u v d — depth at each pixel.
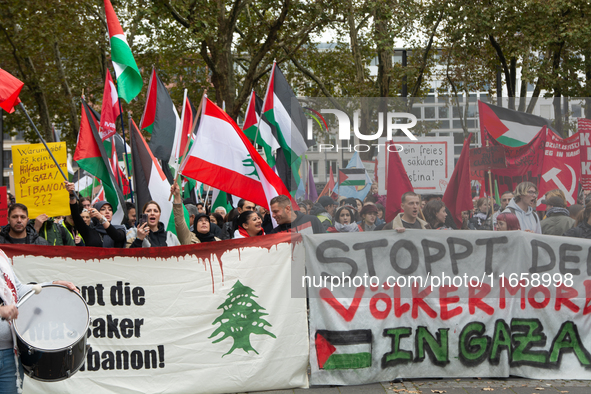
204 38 18.05
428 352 5.06
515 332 5.11
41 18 19.78
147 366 4.77
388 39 20.14
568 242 5.18
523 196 5.17
